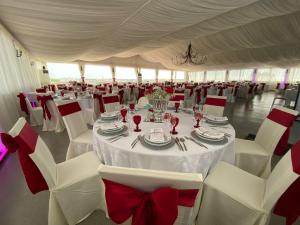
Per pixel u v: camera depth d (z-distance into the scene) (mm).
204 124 1825
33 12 2266
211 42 7719
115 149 1279
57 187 1241
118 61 13367
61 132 3531
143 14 2832
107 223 1407
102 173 702
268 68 15477
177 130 1619
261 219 1079
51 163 1355
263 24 5520
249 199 1145
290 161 1029
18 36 3961
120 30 3781
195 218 1374
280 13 3717
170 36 5453
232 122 4414
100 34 3811
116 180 717
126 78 15289
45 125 3623
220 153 1335
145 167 1232
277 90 14047
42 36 3469
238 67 15109
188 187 683
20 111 4348
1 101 3049
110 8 2383
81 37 3691
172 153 1188
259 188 1247
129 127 1674
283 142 2027
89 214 1470
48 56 6805
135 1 2258
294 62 12219
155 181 679
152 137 1323
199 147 1285
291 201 1103
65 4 2102
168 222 690
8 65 3740
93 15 2541
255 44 6977
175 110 2449
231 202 1182
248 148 1906
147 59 14211
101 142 1414
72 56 6777
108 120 1922
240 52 10289
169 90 2512
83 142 1988
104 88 6586
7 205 1592
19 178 1972
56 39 3652
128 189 699
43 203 1610
